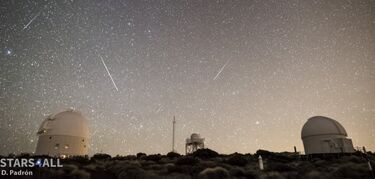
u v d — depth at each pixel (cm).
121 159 3061
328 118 3841
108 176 1541
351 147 3416
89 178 1377
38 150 3672
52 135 3741
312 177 1459
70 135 3831
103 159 3105
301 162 2381
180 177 1540
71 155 3722
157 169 1853
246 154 3512
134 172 1494
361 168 1625
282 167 1828
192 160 2230
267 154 3353
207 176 1420
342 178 1429
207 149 3431
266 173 1609
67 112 4200
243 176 1535
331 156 2856
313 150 3584
